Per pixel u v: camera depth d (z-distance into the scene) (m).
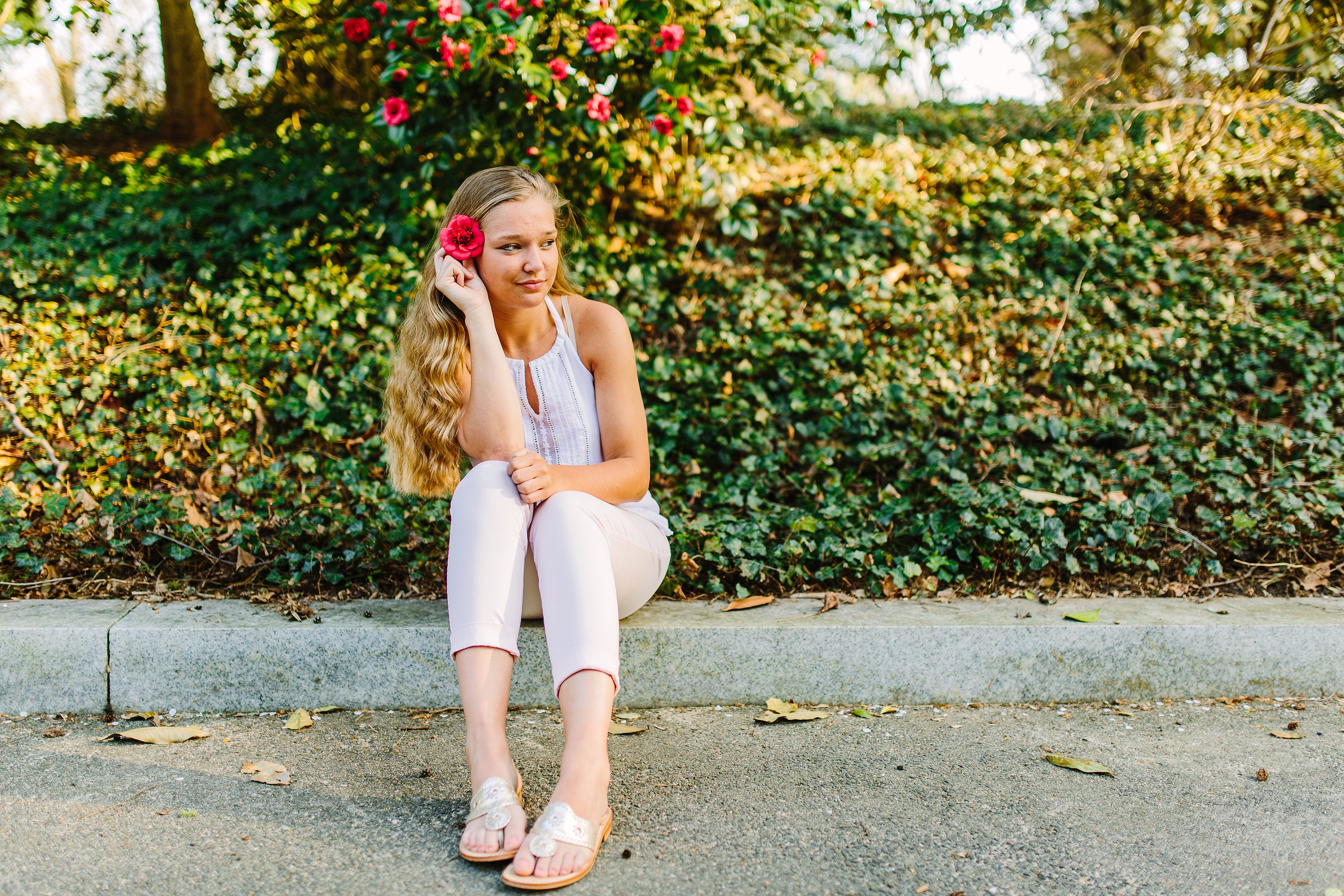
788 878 1.81
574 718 1.93
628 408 2.45
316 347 4.05
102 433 3.68
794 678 2.69
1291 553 3.23
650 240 4.82
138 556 3.04
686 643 2.66
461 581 2.06
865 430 3.83
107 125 7.01
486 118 4.26
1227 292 4.68
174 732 2.42
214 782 2.19
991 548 3.14
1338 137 5.88
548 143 4.31
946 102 7.66
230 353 4.02
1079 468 3.62
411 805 2.09
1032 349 4.43
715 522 3.25
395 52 4.07
